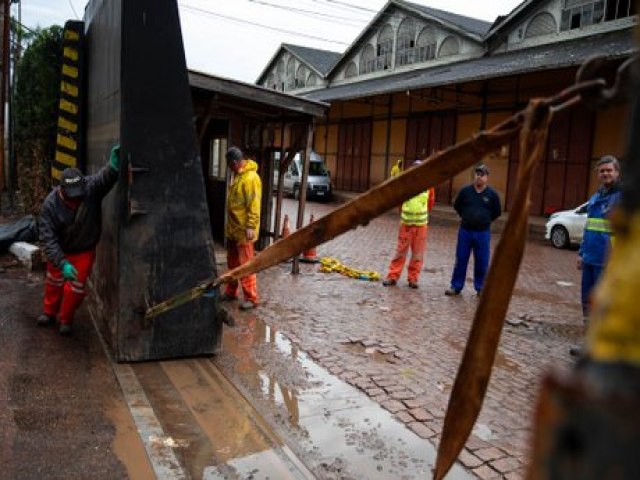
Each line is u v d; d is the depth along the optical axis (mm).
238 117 10945
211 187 12922
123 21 4863
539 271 11828
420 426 4305
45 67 9945
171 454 3740
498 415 4582
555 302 8938
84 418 4145
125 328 5160
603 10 21062
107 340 5711
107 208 5855
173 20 5004
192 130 5164
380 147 30578
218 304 5465
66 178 5336
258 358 5617
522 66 18953
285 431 4156
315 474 3604
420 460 3822
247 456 3785
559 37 22812
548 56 20109
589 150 19891
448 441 1746
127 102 4949
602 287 698
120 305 5125
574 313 8164
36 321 6145
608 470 573
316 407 4578
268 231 11555
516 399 4934
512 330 7168
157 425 4105
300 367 5441
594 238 6289
